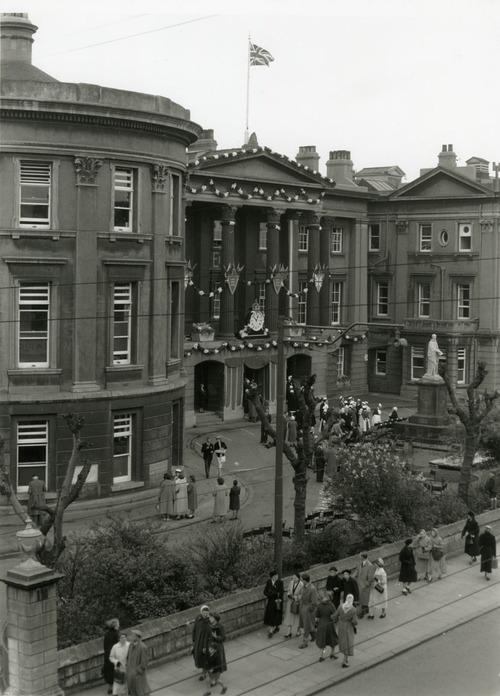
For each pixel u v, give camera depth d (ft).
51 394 126.11
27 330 126.82
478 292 246.47
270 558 100.22
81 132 126.11
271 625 88.99
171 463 143.54
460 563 114.52
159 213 136.46
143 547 89.97
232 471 156.66
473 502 131.23
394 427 190.08
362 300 256.52
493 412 163.12
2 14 135.44
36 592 70.79
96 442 129.59
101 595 85.25
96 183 128.16
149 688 73.46
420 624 93.35
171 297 147.95
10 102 121.08
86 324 128.26
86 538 92.84
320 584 95.25
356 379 255.50
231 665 81.76
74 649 74.54
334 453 150.20
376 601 94.94
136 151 131.54
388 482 115.55
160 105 133.39
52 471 126.72
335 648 86.22
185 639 82.94
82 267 127.54
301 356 224.53
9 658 71.51
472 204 246.68
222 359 201.16
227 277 202.49
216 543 100.63
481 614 96.53
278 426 94.02
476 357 244.83
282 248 225.76
